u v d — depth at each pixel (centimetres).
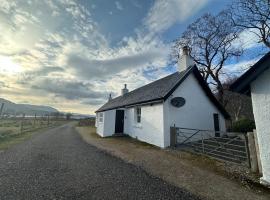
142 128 1352
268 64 474
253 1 1767
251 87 557
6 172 581
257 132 533
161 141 1085
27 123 3272
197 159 784
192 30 2447
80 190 451
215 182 518
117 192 443
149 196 424
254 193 446
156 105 1184
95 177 552
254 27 1906
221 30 2192
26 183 491
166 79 1509
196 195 433
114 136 1675
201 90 1330
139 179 541
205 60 2392
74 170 620
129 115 1652
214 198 418
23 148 1002
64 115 7144
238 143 1108
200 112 1289
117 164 707
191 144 1085
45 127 2875
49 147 1069
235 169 628
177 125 1156
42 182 501
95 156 846
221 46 2247
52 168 637
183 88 1232
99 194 430
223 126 1425
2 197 403
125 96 2219
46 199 397
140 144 1206
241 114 2572
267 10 1742
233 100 2677
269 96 500
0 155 813
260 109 525
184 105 1216
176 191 456
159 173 600
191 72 1264
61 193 431
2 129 1967
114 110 1766
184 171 621
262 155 515
